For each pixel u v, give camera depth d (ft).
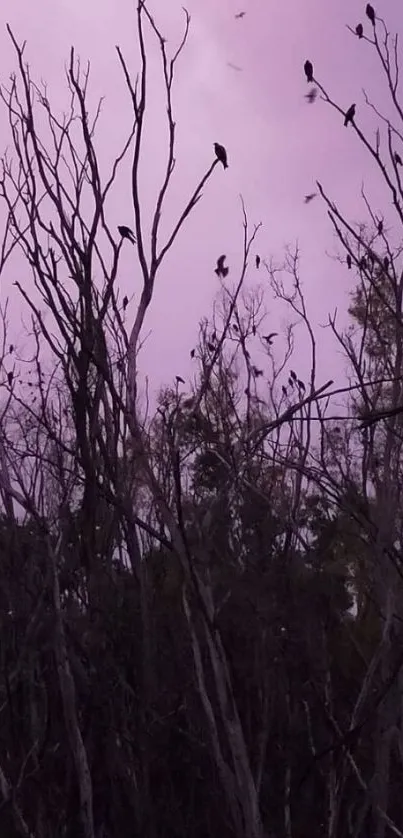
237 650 11.84
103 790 12.56
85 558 12.84
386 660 10.85
